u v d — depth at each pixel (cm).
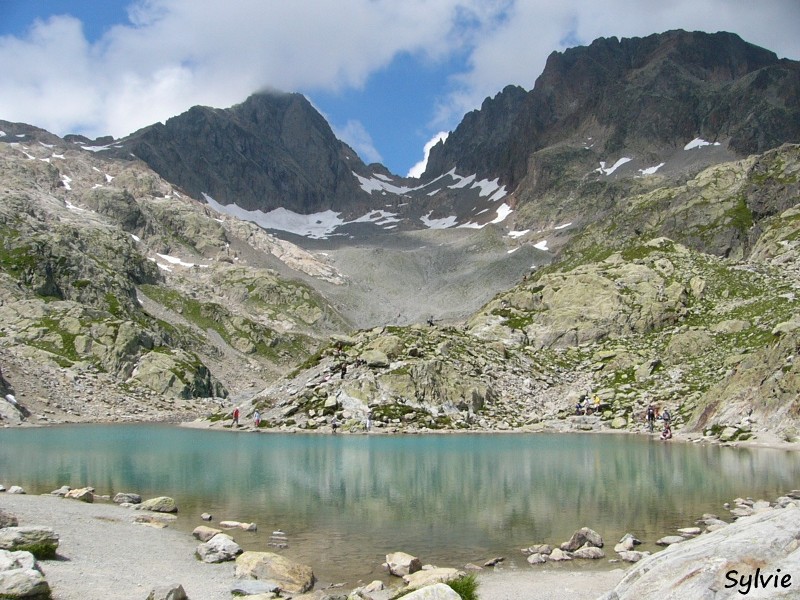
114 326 16025
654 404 7831
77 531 2430
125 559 2112
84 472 4156
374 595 1833
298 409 7838
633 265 12331
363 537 2575
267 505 3172
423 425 7269
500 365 9119
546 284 12306
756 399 6166
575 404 8238
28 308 16200
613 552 2356
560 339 10619
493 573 2116
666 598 1288
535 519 2862
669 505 3091
